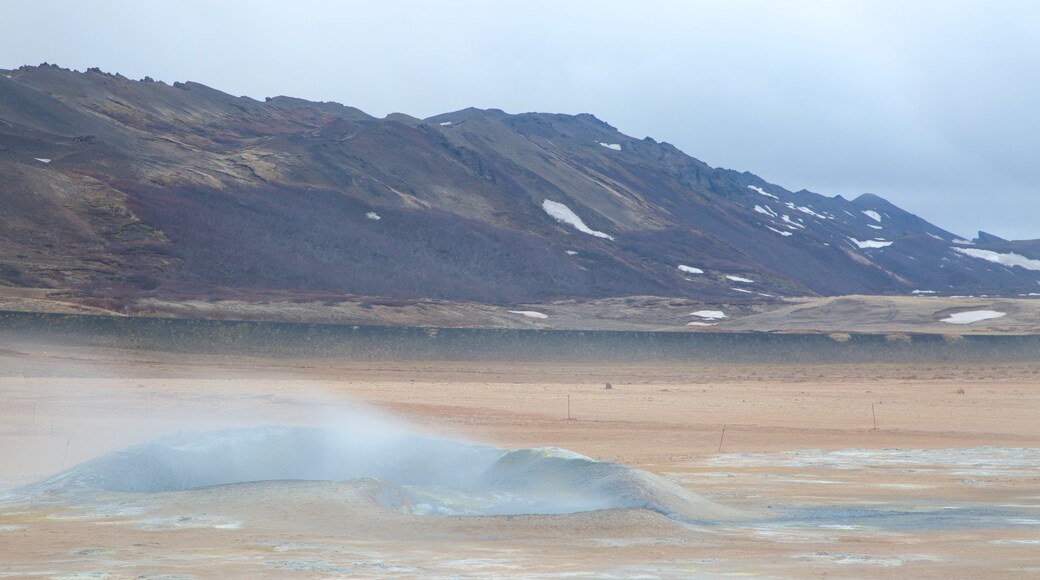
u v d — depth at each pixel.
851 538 48.91
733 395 175.88
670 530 49.50
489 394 170.88
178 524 49.69
